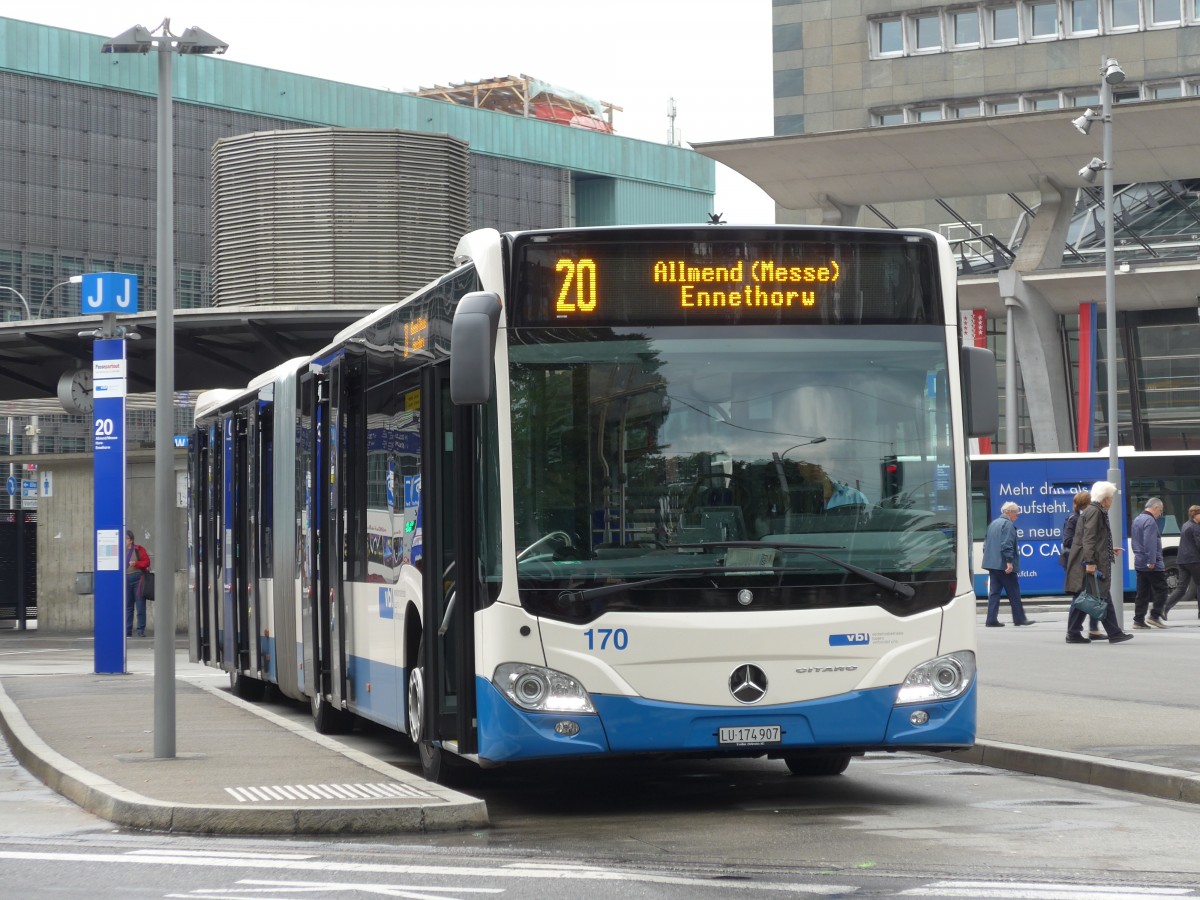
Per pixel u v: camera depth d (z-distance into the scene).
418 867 9.59
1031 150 59.56
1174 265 59.22
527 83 157.00
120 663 27.70
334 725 17.86
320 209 37.28
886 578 11.58
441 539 12.77
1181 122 56.00
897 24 95.62
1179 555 32.25
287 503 19.44
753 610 11.39
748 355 11.73
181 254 122.19
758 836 10.73
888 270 12.01
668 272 11.73
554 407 11.52
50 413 66.00
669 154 151.62
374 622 14.91
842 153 61.78
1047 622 36.16
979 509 45.50
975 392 12.05
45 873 9.64
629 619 11.29
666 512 11.47
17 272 114.81
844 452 11.73
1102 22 90.69
